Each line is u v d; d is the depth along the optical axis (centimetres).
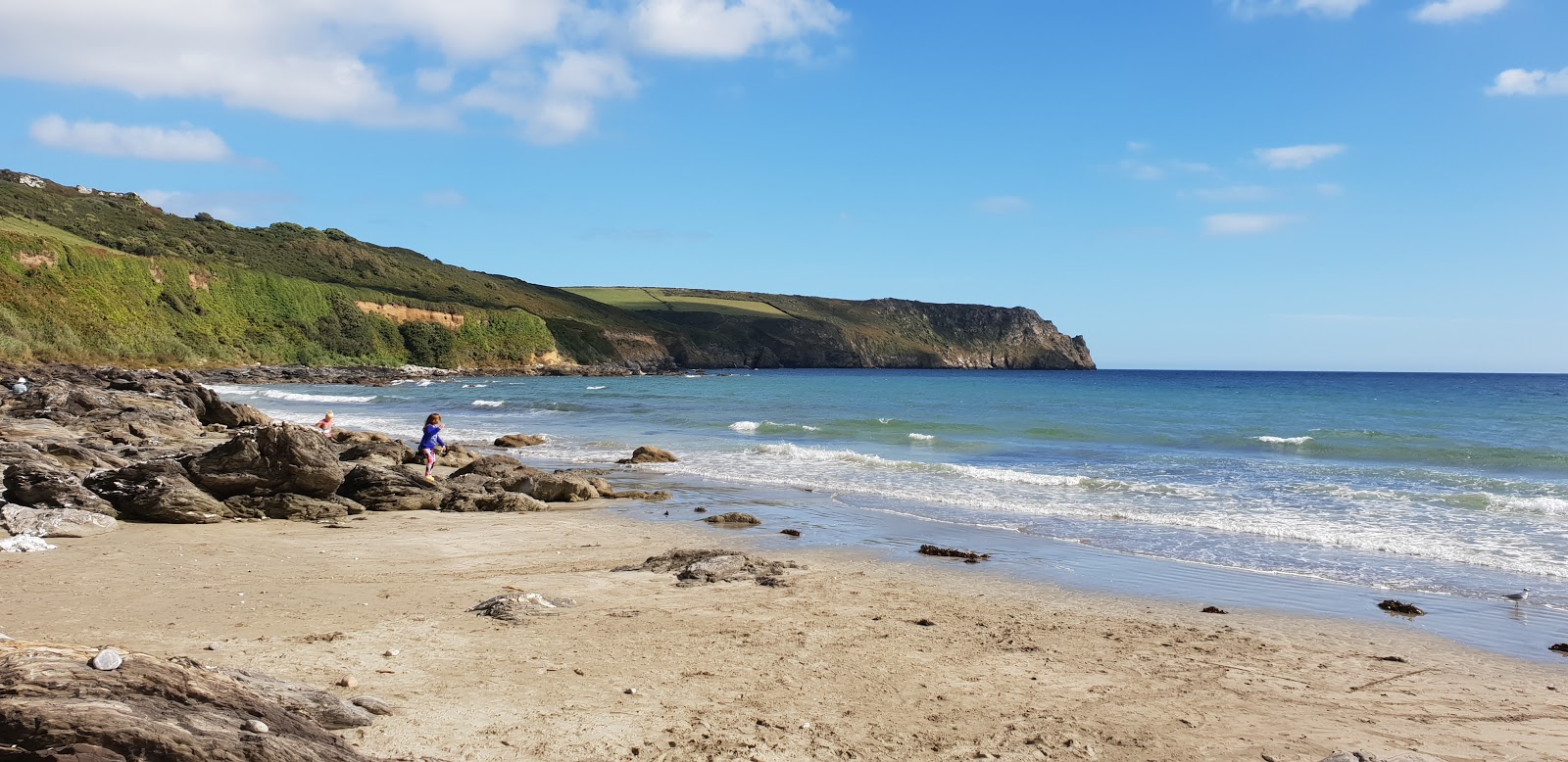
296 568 1147
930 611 1008
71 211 11394
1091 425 3897
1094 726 663
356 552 1282
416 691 662
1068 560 1316
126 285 8025
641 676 732
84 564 1109
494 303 13888
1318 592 1137
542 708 640
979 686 748
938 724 654
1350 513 1712
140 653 479
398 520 1619
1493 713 718
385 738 559
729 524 1611
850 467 2473
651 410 4878
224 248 12200
